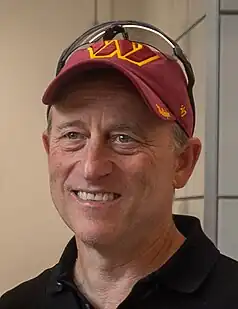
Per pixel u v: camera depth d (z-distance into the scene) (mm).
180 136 759
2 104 2057
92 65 696
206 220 1196
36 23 2061
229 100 1199
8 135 2061
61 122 738
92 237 724
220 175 1199
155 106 701
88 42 804
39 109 2068
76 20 2064
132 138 712
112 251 759
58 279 835
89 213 725
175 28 1619
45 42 2064
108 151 713
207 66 1206
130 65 720
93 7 2062
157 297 748
